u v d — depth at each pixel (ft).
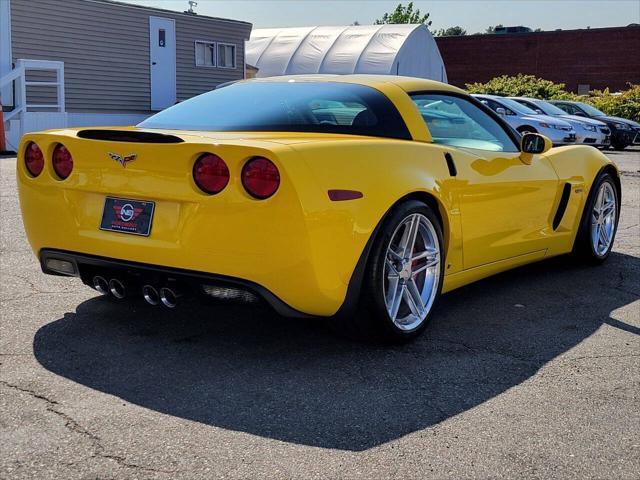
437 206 12.10
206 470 7.80
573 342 12.26
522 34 133.39
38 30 61.31
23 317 12.71
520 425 9.08
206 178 9.98
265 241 9.75
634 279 16.80
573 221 16.71
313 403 9.57
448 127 13.26
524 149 14.57
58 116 53.57
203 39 75.51
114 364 10.71
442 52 141.18
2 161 40.32
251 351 11.39
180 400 9.55
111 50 67.15
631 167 46.98
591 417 9.36
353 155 10.56
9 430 8.59
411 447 8.44
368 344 11.81
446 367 10.95
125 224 10.73
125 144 10.48
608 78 127.65
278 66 96.22
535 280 16.48
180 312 13.19
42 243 11.76
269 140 10.25
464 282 13.46
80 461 7.93
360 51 93.45
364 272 10.75
